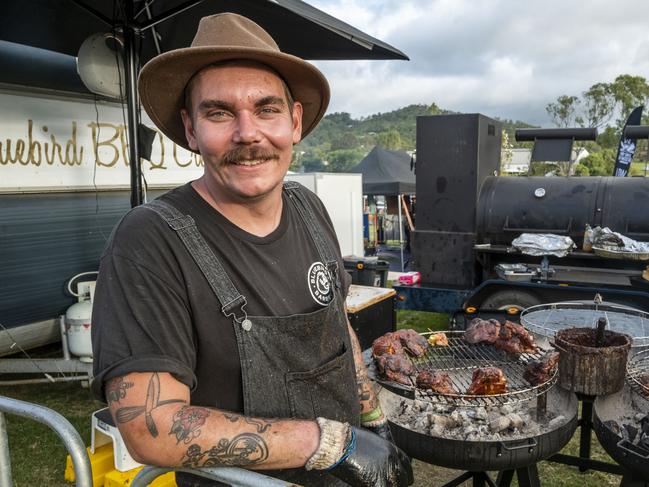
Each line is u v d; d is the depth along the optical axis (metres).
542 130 6.09
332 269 1.48
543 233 5.56
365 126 193.12
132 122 3.93
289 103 1.38
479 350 2.99
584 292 5.07
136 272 1.10
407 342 2.88
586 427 3.30
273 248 1.32
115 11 3.86
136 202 4.02
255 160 1.23
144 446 1.03
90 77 4.11
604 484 3.30
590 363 2.38
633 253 4.92
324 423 1.14
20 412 1.38
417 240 6.21
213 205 1.29
